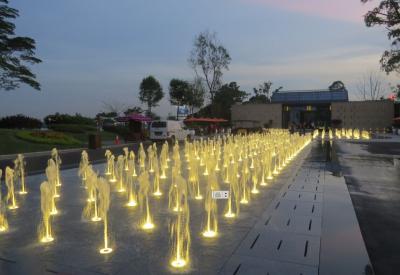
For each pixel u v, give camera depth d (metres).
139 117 36.84
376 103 51.06
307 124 58.41
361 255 4.23
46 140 25.73
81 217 6.13
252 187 8.77
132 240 4.88
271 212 6.27
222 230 5.25
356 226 5.41
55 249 4.57
